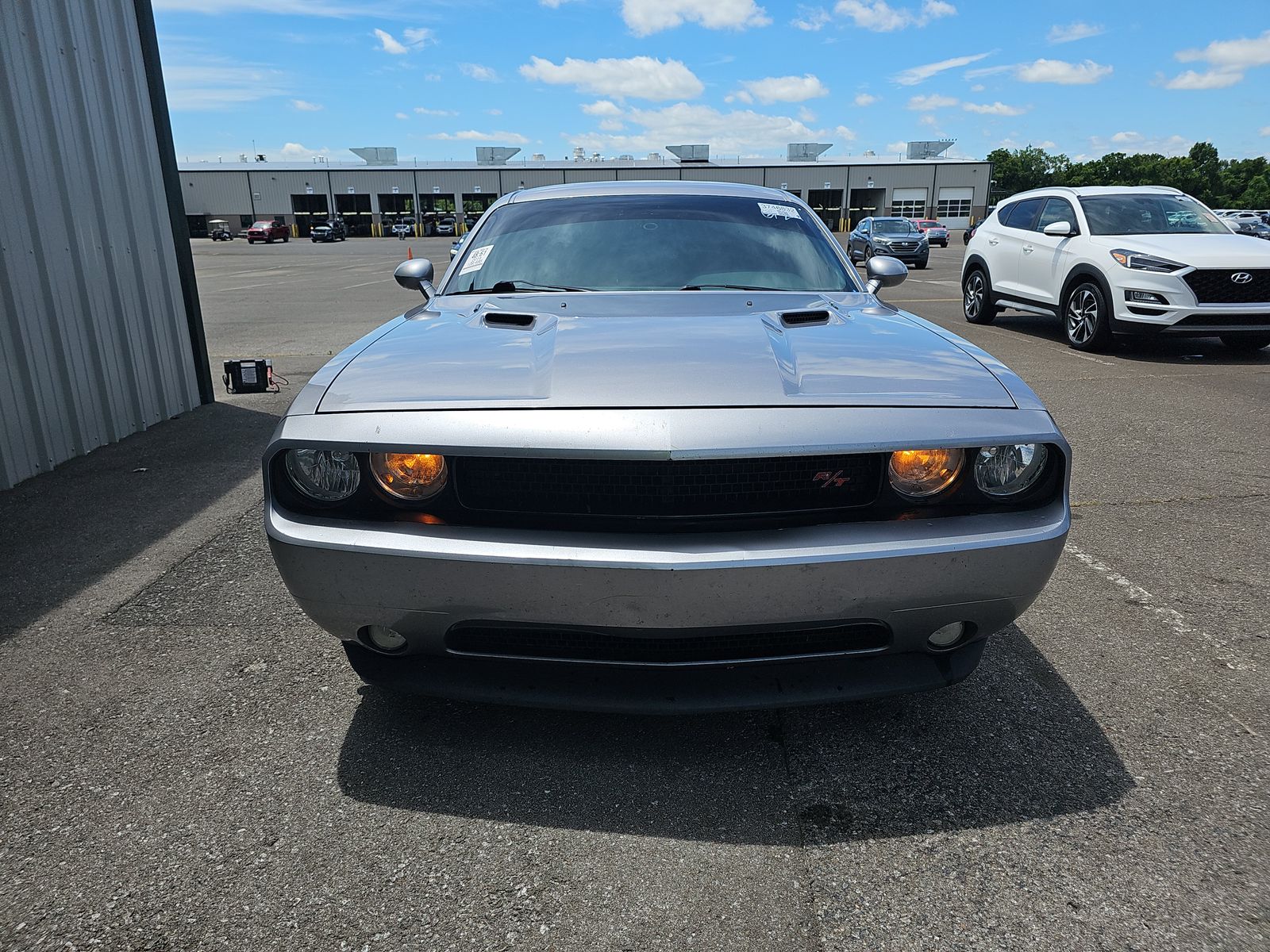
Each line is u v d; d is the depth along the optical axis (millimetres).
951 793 1883
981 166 67562
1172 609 2807
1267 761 1993
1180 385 6469
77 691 2318
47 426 4453
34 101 4426
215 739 2100
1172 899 1573
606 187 3361
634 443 1652
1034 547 1738
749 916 1542
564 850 1710
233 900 1583
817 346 2094
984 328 9656
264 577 3072
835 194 68250
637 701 1837
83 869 1665
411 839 1746
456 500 1757
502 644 1834
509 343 2119
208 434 5242
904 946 1473
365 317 11766
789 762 1999
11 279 4207
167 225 5633
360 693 2307
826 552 1661
